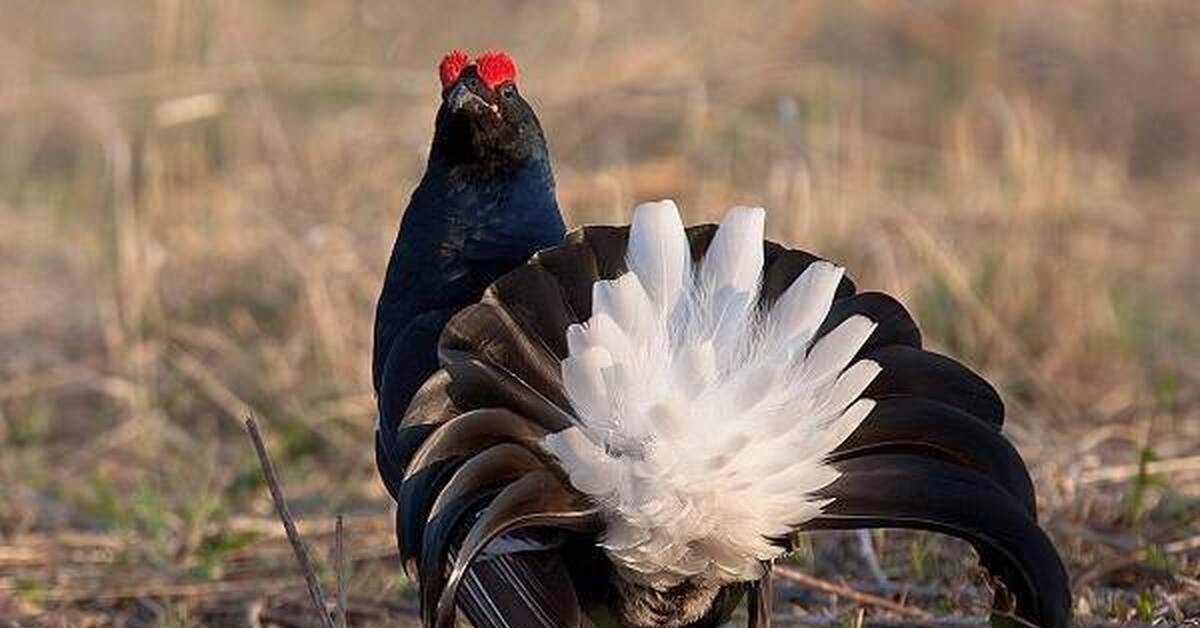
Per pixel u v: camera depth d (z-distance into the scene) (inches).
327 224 593.3
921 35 811.4
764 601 272.5
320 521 431.8
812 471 251.6
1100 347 541.3
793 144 612.4
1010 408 496.7
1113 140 738.2
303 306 557.3
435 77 727.7
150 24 840.9
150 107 693.3
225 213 620.1
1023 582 253.3
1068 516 401.1
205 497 433.4
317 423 504.1
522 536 257.8
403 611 378.9
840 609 363.6
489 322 256.4
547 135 707.4
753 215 256.4
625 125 722.8
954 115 729.6
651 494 249.9
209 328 569.6
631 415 248.1
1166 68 807.7
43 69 781.9
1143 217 661.3
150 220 623.8
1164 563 370.6
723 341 252.1
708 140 699.4
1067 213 602.2
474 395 253.3
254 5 805.9
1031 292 559.2
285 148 663.1
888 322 263.9
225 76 700.7
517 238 309.7
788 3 812.0
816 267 252.8
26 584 401.1
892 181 674.8
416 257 311.0
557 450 247.8
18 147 737.6
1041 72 796.0
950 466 259.1
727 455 247.3
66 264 640.4
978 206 616.4
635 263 254.7
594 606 273.4
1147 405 501.7
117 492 474.9
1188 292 604.4
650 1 814.5
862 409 250.8
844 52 810.2
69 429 525.3
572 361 247.6
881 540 391.5
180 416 525.3
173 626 374.6
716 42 791.7
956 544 385.7
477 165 306.7
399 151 663.8
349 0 815.7
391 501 451.5
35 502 458.3
